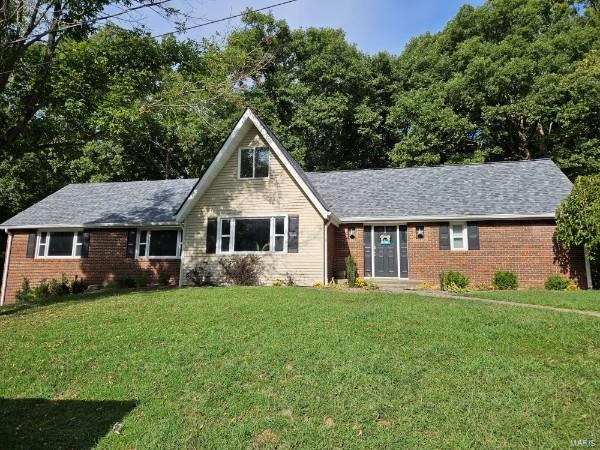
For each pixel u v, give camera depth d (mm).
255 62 22016
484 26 34219
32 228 20594
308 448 4457
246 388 5691
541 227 15492
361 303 10125
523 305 10211
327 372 5961
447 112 29422
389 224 17422
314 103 32906
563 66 28484
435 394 5270
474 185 17938
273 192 16828
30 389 6117
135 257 19500
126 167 34312
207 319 8734
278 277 16125
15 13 11445
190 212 17438
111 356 7012
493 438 4461
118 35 14094
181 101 16547
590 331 7367
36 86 13016
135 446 4695
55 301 12898
